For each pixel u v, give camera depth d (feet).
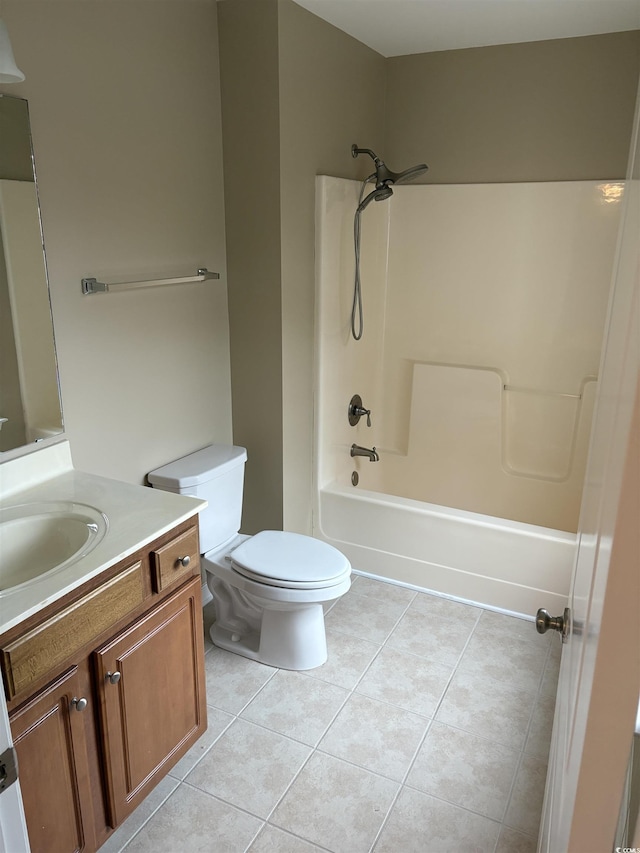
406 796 6.30
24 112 5.78
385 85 10.39
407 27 8.77
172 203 7.72
